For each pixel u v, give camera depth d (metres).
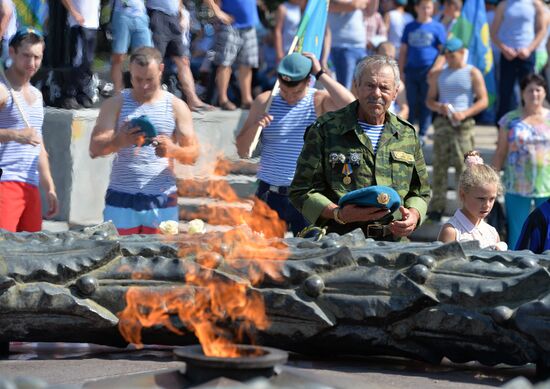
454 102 15.10
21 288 5.65
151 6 14.56
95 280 5.68
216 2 15.90
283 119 10.16
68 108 14.24
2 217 10.48
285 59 10.03
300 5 16.58
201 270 5.66
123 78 14.65
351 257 5.60
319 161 7.78
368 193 7.30
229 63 16.02
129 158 10.23
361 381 5.00
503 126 13.56
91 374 5.36
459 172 15.13
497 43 17.72
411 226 7.62
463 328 5.38
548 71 18.11
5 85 10.57
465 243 5.94
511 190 13.47
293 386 4.22
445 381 5.37
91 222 14.05
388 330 5.52
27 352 6.01
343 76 16.17
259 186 10.34
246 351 4.41
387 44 15.80
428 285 5.48
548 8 19.16
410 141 7.86
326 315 5.54
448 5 18.23
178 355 4.25
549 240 8.32
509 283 5.36
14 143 10.55
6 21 13.06
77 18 13.98
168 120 10.31
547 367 5.36
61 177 13.99
